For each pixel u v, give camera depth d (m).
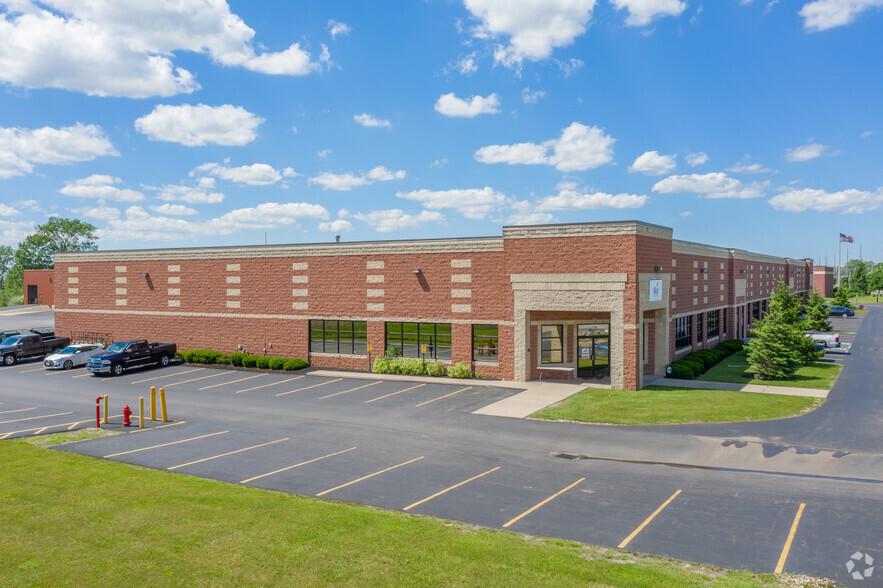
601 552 11.77
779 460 18.39
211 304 42.62
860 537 12.55
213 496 14.79
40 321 71.25
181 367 39.75
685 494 15.38
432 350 35.88
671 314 37.06
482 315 34.22
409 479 16.78
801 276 90.00
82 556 11.01
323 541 11.86
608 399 27.69
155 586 9.90
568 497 15.19
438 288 35.38
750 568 11.12
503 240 33.28
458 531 12.70
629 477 16.84
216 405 27.94
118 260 46.12
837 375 34.91
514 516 13.87
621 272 30.25
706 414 24.36
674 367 34.44
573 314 33.56
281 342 40.31
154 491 15.12
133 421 24.72
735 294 53.50
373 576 10.35
